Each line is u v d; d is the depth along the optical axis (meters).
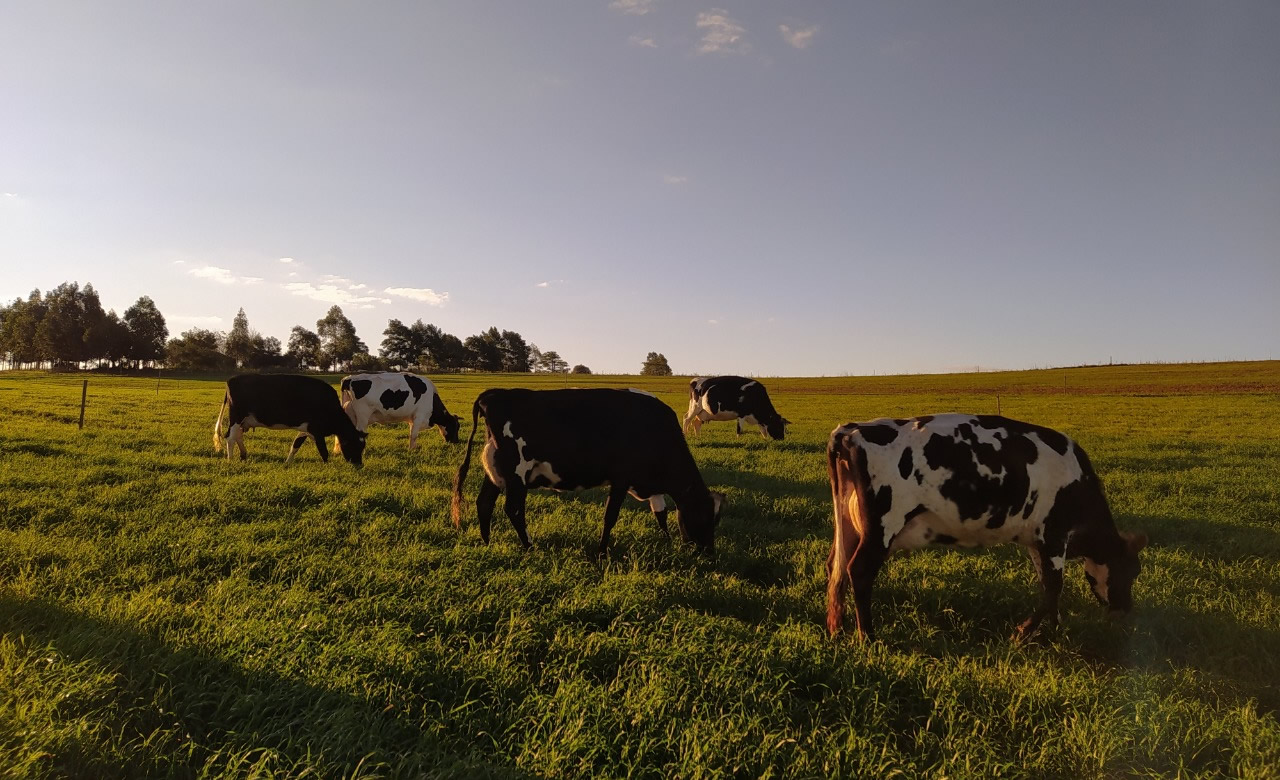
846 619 6.20
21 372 89.94
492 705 4.26
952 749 3.91
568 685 4.35
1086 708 4.41
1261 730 3.99
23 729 3.38
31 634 4.61
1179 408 34.97
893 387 68.25
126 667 4.25
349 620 5.38
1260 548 8.35
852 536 5.98
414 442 16.89
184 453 14.27
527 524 9.06
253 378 13.62
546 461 8.10
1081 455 6.04
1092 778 3.69
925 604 6.52
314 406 13.68
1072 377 75.62
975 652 5.45
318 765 3.42
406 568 6.83
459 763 3.51
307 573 6.54
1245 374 68.31
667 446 8.23
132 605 5.23
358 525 8.58
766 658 4.88
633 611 5.77
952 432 5.80
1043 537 5.91
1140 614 6.23
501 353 142.62
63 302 107.38
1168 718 4.14
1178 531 9.22
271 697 4.02
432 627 5.39
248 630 4.90
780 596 6.63
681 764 3.67
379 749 3.61
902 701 4.52
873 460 5.78
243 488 10.19
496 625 5.43
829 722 4.24
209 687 4.16
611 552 8.15
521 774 3.49
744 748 3.79
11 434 15.53
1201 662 5.28
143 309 110.88
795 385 74.19
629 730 4.00
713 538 8.45
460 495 8.55
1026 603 6.52
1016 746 4.03
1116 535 6.06
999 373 94.00
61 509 8.55
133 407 27.34
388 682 4.33
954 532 5.95
